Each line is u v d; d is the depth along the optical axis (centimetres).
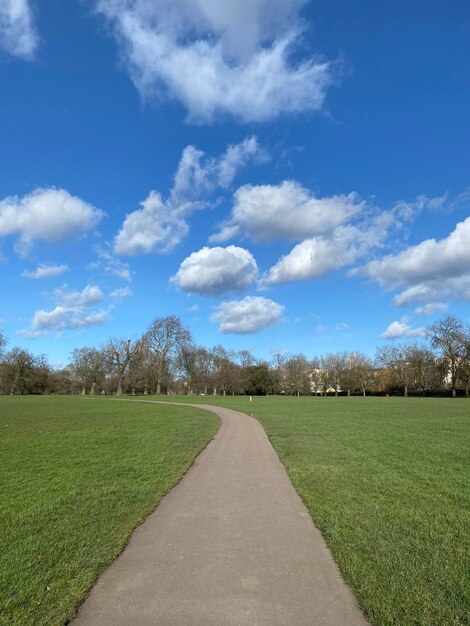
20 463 1315
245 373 11538
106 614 445
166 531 704
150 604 464
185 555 601
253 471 1209
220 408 4388
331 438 1900
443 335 8681
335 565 562
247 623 425
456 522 729
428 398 7688
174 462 1322
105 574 541
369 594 476
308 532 696
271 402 5853
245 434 2106
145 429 2306
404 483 1023
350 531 682
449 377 9138
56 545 633
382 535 664
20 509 821
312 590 493
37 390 11456
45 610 452
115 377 9938
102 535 677
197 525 735
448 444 1692
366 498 888
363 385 10588
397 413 3500
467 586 494
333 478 1083
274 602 466
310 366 11850
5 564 565
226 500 898
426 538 652
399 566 549
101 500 884
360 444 1702
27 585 506
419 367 9419
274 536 677
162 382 9550
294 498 912
